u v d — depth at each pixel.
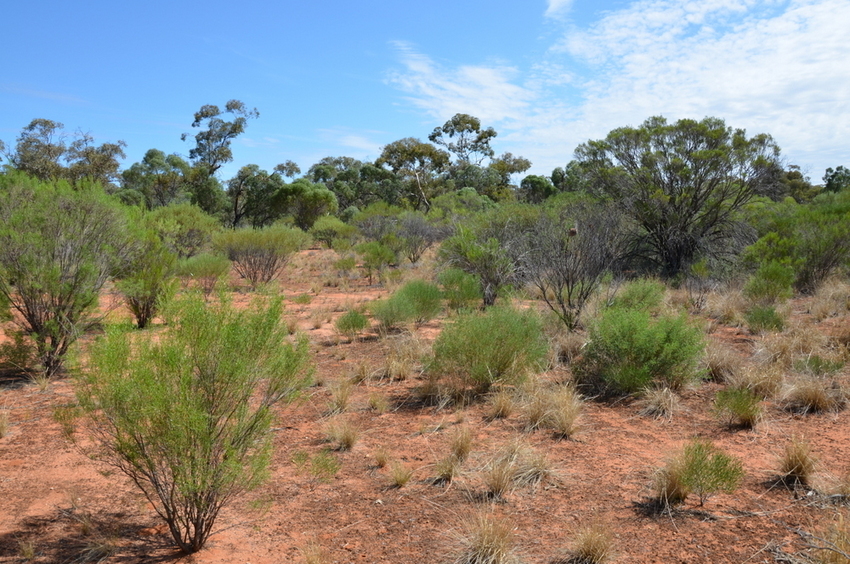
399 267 22.47
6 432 5.68
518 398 6.43
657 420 5.73
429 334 10.01
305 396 4.09
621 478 4.36
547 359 7.72
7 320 7.77
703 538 3.43
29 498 4.31
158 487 3.43
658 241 17.70
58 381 7.59
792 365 7.12
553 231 10.09
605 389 6.75
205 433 3.27
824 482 4.05
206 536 3.56
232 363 3.42
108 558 3.43
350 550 3.48
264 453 3.56
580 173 19.84
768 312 9.58
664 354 6.58
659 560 3.22
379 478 4.56
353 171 70.56
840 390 6.00
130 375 3.31
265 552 3.49
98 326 8.43
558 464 4.69
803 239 14.21
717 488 3.83
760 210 17.41
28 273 7.57
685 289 13.55
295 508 4.10
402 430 5.68
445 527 3.72
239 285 17.75
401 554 3.41
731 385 6.65
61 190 8.19
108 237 8.54
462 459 4.82
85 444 5.38
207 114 51.78
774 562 3.13
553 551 3.36
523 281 12.77
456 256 14.25
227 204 53.38
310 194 49.09
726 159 16.61
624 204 17.34
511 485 4.30
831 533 3.27
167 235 15.04
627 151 18.03
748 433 5.23
